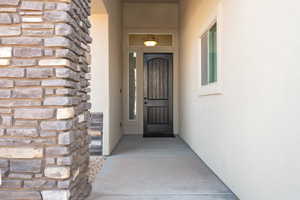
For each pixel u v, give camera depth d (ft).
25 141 5.23
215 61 10.30
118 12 17.76
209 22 10.44
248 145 6.47
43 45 5.31
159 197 7.38
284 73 4.76
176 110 21.47
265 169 5.55
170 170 10.36
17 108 5.26
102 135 13.29
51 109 5.27
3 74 5.27
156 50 21.34
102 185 8.45
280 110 4.91
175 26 21.29
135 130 21.44
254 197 6.11
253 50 6.15
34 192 5.20
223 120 8.60
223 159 8.60
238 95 7.18
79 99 6.41
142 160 12.19
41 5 5.32
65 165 5.25
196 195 7.54
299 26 4.29
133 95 21.57
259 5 5.82
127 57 21.22
